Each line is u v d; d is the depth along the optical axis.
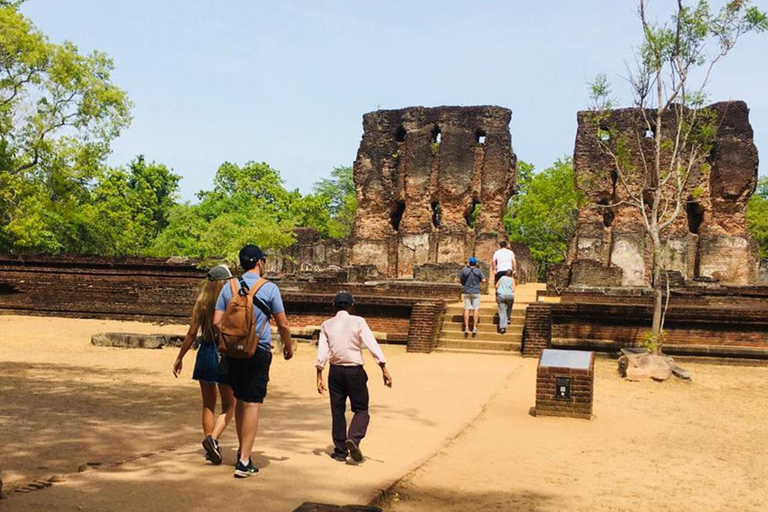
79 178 42.56
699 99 20.41
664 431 12.28
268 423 10.92
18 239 42.53
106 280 28.23
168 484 6.96
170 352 19.52
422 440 10.30
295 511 5.85
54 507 6.05
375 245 39.97
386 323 22.84
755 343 19.80
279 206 77.38
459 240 37.56
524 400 14.33
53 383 13.84
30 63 39.12
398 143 40.53
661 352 19.19
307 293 24.89
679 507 8.01
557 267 33.28
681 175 20.83
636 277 35.12
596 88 21.34
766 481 9.37
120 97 41.91
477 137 39.41
